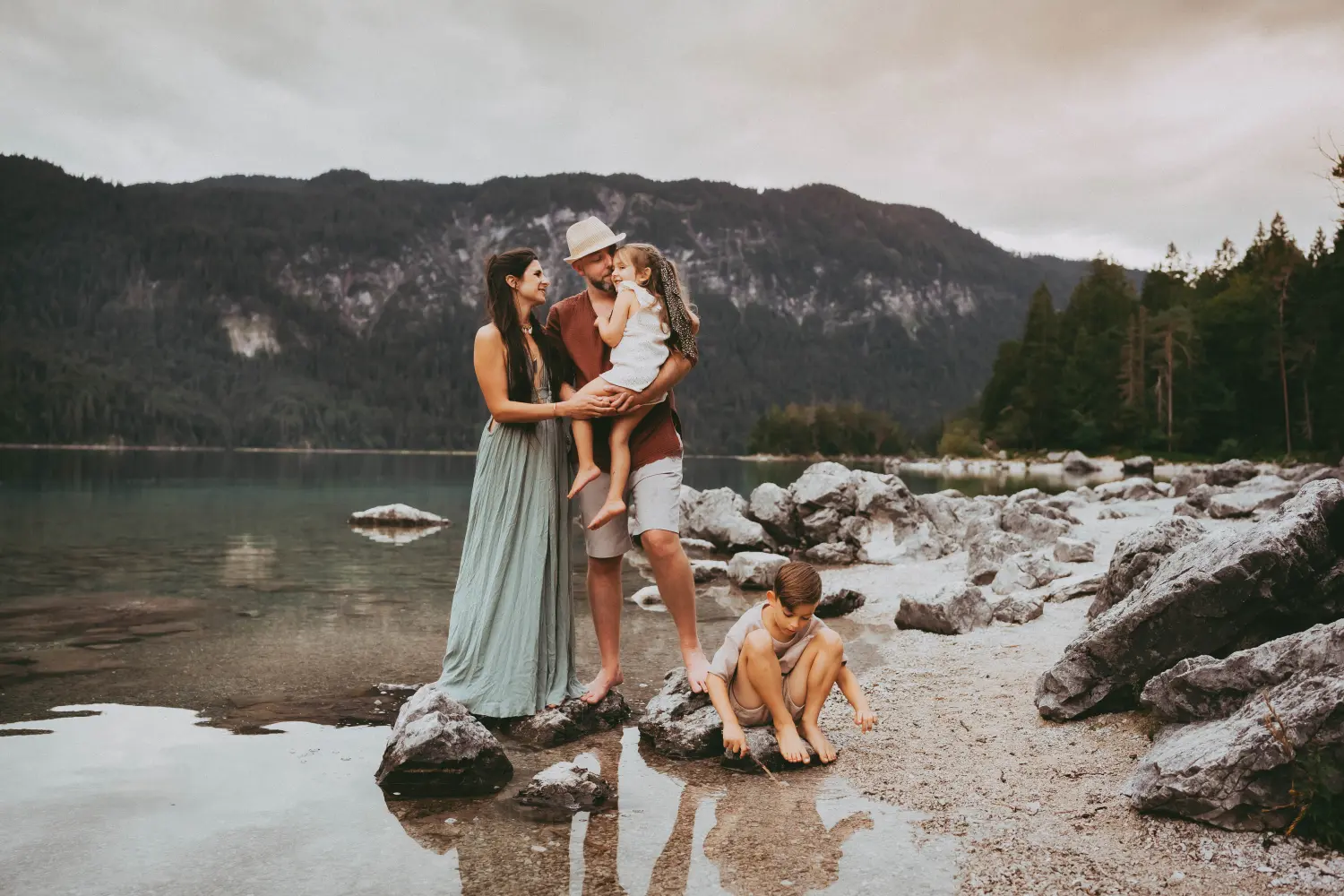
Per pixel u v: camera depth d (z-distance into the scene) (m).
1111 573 4.84
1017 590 6.98
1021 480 37.03
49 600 7.03
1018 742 3.71
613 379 4.11
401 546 11.16
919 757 3.60
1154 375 72.06
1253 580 3.45
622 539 4.39
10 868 2.55
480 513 4.33
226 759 3.55
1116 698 3.83
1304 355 56.16
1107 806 3.00
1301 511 3.53
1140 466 37.62
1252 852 2.61
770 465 70.94
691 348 4.25
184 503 18.30
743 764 3.56
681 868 2.63
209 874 2.54
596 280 4.40
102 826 2.87
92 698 4.36
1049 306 89.75
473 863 2.66
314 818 2.98
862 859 2.68
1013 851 2.70
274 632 5.98
